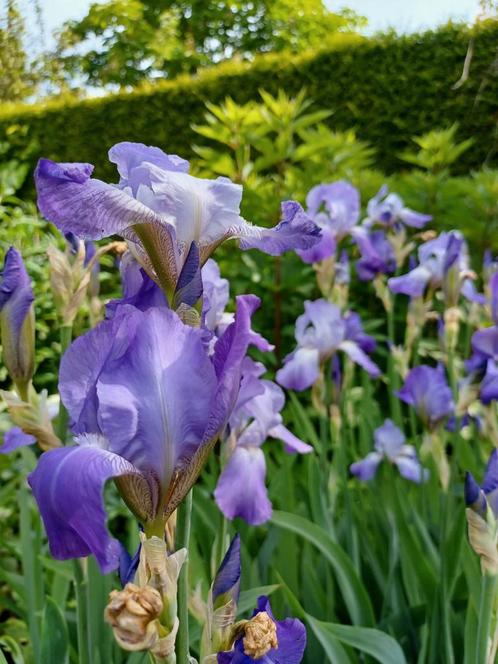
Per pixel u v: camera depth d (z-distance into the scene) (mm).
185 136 3266
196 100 3221
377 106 2807
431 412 823
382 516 943
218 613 397
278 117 1536
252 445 643
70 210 355
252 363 561
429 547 846
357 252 1608
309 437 1102
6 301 553
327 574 838
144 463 345
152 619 322
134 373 344
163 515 352
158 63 6172
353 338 1060
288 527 762
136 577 360
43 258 1458
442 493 820
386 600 807
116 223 364
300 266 1535
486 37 2531
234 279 1554
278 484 968
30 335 562
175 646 364
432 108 2672
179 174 391
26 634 913
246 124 1556
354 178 1685
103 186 367
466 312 1362
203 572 757
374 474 1062
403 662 634
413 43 2705
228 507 604
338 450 985
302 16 6367
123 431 341
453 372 849
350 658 703
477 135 2545
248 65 3137
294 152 1543
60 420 597
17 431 613
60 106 3473
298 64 2988
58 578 793
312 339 999
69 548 315
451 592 752
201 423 352
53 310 1417
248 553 866
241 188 401
